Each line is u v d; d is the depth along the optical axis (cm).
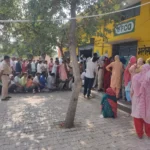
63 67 986
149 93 401
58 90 984
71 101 470
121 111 617
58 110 614
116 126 481
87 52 1274
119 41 887
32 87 905
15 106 658
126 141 397
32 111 600
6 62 736
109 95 546
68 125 467
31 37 902
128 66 602
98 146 374
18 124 488
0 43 905
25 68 1188
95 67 769
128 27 894
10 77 909
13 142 389
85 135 424
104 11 573
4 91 744
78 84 468
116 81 602
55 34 661
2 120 516
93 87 930
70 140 399
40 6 432
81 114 576
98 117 550
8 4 715
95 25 584
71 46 481
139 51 821
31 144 381
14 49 940
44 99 773
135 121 415
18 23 859
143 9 799
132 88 431
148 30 771
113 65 616
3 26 884
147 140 403
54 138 408
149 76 400
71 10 482
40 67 1101
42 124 489
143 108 398
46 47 909
